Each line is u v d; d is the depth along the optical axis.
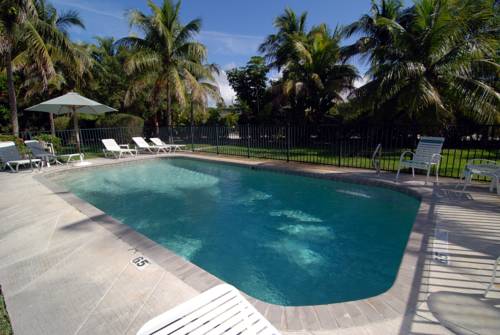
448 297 2.13
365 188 6.15
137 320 1.99
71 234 3.54
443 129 8.37
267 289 3.01
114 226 3.78
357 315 1.96
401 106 9.51
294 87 14.91
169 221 5.06
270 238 4.27
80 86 16.05
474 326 1.81
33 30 9.42
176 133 14.77
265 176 8.06
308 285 3.06
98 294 2.30
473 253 2.81
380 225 4.56
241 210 5.55
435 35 7.93
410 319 1.90
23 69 13.93
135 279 2.50
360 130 9.62
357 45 13.63
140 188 7.34
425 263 2.63
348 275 3.22
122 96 18.95
